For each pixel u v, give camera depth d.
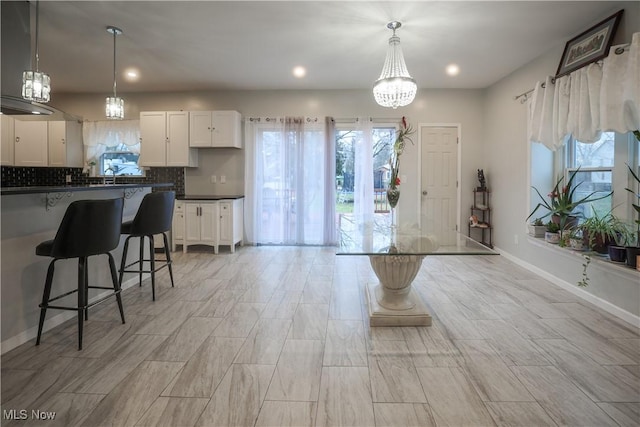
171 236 5.46
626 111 2.74
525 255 4.50
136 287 3.74
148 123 5.66
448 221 5.82
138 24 3.38
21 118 5.45
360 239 2.87
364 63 4.49
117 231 2.65
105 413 1.74
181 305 3.21
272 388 1.96
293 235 5.89
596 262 3.05
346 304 3.25
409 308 2.85
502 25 3.38
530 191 4.34
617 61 2.82
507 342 2.49
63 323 2.78
